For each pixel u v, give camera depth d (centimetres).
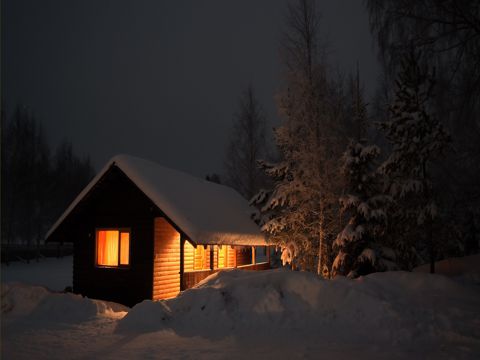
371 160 1798
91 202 1723
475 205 1862
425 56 1402
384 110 2383
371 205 1745
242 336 830
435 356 669
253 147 3359
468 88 1320
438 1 1268
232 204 2223
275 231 1914
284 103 1780
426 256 2153
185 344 783
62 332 920
